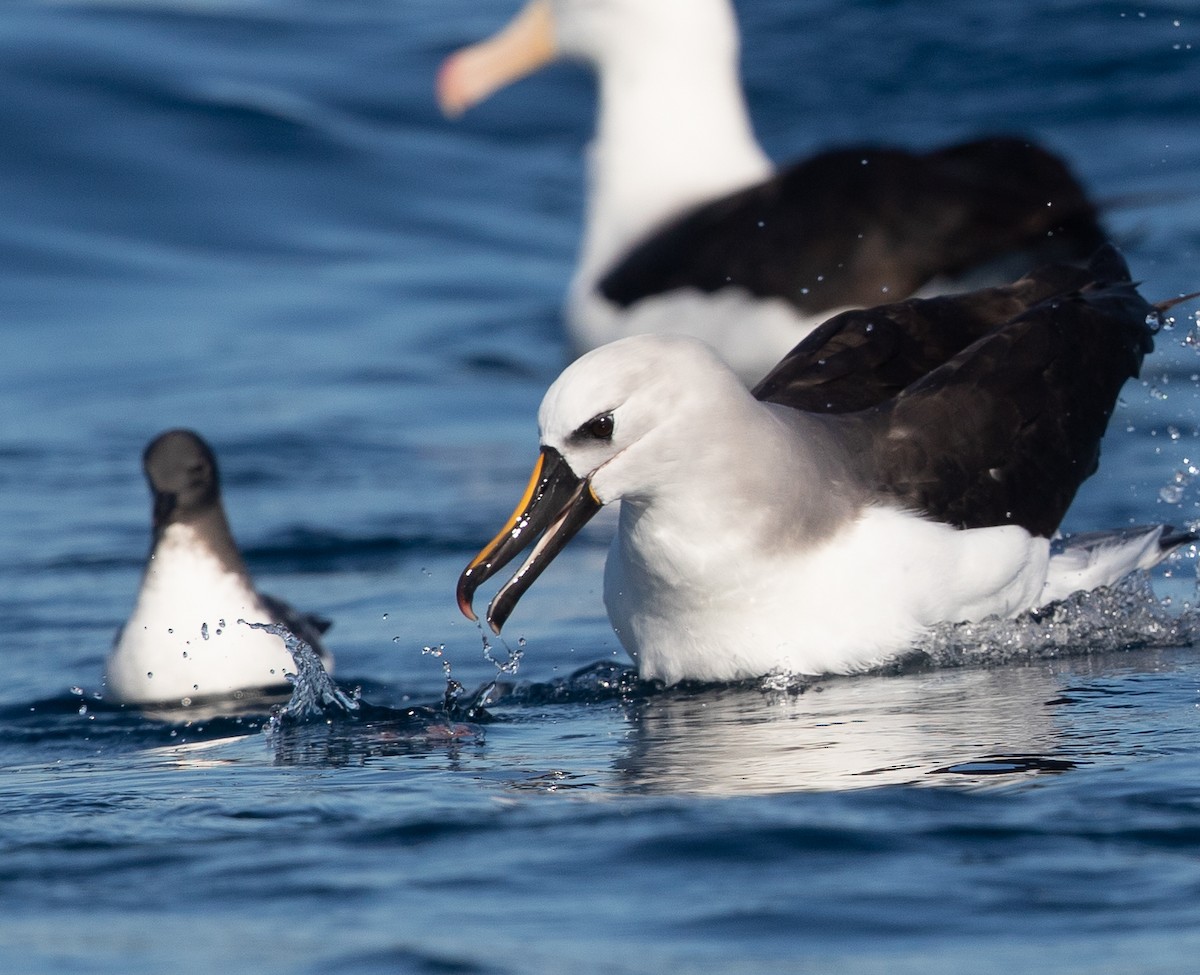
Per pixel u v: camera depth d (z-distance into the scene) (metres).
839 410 11.92
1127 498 15.20
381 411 19.77
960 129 30.42
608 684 11.38
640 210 21.62
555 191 30.33
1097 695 10.17
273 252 26.98
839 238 19.48
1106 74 32.56
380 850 7.59
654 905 6.87
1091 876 7.05
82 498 16.72
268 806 8.36
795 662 11.13
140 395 20.50
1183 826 7.56
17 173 27.48
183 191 27.98
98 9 34.44
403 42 36.31
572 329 21.47
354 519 15.87
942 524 11.40
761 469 10.82
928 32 35.34
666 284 20.30
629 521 11.03
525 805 8.22
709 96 21.98
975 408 11.78
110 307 24.33
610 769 9.04
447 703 10.83
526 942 6.54
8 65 30.08
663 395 10.63
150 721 11.05
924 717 9.86
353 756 9.62
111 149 28.47
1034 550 11.72
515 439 18.72
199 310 24.27
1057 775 8.38
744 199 20.44
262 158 29.30
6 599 13.85
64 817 8.27
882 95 32.53
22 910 7.00
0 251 25.56
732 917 6.74
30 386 20.92
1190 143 29.12
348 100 32.81
